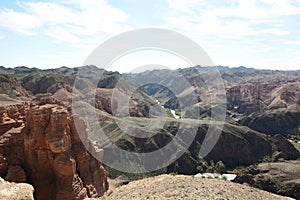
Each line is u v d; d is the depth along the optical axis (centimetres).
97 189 3278
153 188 2183
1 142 3181
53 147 2864
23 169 2945
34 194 2850
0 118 3588
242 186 2248
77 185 2919
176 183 2209
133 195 2098
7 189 2339
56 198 2811
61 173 2867
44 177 2912
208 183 2200
